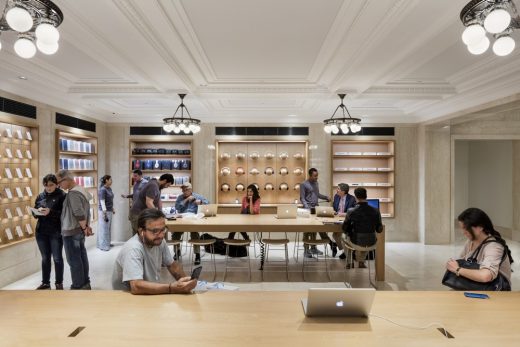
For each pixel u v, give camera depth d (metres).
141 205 5.26
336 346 1.56
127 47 3.54
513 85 4.67
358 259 5.00
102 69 4.59
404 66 4.31
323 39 3.56
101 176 7.62
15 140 4.98
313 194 6.74
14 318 1.84
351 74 4.52
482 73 4.62
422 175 7.89
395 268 5.76
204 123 8.02
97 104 6.58
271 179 8.23
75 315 1.88
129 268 2.27
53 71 4.62
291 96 5.76
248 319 1.85
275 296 2.20
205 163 8.03
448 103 6.27
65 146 6.20
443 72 4.71
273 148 8.26
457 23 3.07
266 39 3.57
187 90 5.34
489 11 2.01
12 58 3.98
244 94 5.61
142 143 8.22
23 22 1.83
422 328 1.75
